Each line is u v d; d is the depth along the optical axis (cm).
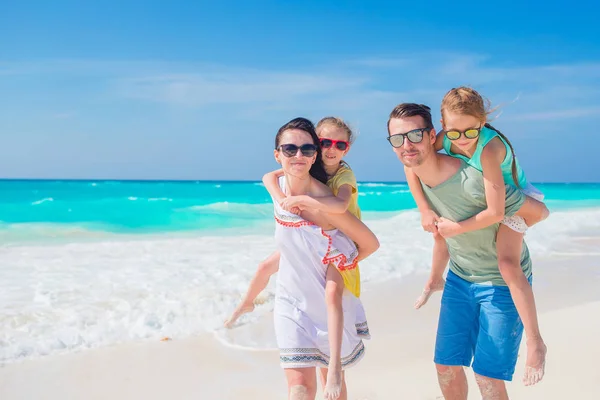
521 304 346
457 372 386
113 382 496
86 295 768
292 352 333
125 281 855
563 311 690
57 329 623
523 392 459
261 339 609
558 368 505
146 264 1004
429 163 355
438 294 805
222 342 598
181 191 3656
